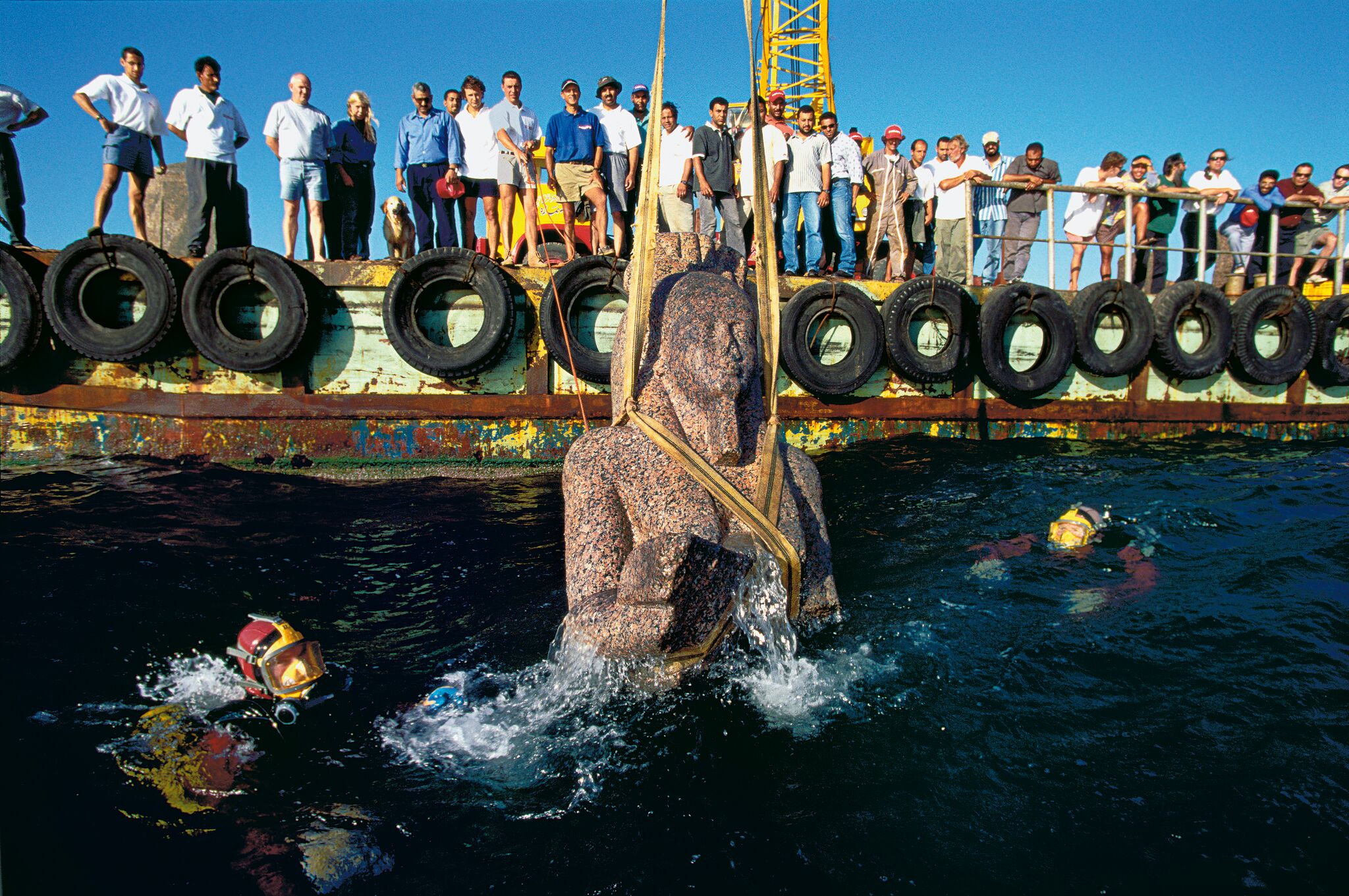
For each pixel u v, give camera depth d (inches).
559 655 139.2
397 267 310.2
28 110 299.1
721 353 145.2
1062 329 366.9
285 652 126.8
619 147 339.9
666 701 132.0
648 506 140.3
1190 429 396.2
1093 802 105.1
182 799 107.7
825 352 354.3
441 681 141.3
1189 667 139.4
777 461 152.3
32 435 302.7
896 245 394.9
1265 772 109.6
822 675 138.8
